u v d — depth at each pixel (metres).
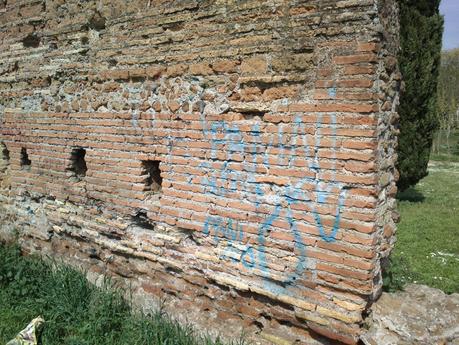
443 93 31.28
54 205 5.42
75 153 5.15
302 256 3.28
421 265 6.96
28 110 5.59
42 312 4.44
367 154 2.91
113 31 4.41
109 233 4.75
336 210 3.08
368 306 3.20
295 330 3.46
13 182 6.01
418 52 10.99
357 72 2.89
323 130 3.07
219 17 3.55
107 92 4.55
